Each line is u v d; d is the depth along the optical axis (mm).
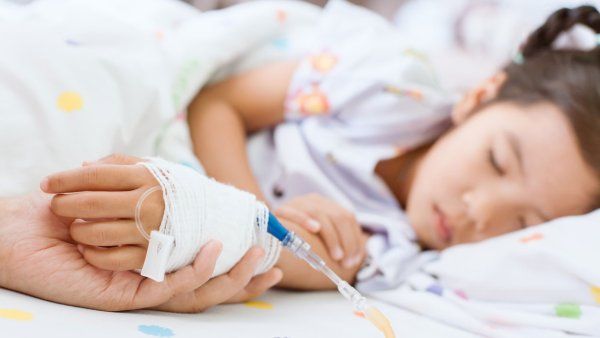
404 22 1940
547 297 888
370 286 971
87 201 626
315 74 1249
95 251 641
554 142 1051
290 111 1236
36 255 634
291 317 764
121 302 647
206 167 1103
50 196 688
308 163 1181
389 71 1252
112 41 1014
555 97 1100
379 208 1213
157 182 649
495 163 1084
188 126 1152
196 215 652
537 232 950
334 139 1225
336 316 801
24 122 788
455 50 1707
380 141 1255
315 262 727
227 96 1212
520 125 1089
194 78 1104
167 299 671
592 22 1227
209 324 668
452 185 1107
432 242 1124
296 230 913
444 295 926
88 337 545
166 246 620
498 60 1683
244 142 1195
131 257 637
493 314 863
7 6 1245
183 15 1341
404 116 1246
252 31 1253
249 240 706
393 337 659
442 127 1288
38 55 855
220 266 694
